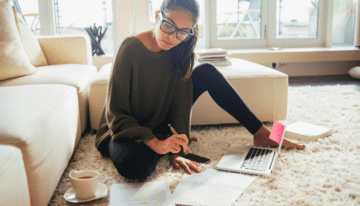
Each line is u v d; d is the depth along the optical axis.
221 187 1.21
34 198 0.94
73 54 2.54
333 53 3.90
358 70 3.70
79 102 1.76
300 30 4.41
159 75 1.36
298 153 1.54
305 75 4.19
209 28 4.36
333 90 2.96
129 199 1.12
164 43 1.16
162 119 1.49
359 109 2.30
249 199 1.13
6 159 0.79
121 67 1.27
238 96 1.58
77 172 1.14
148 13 3.85
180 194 1.15
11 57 1.87
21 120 1.00
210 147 1.67
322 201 1.11
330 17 4.26
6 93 1.35
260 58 3.85
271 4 4.31
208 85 1.57
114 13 4.07
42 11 3.98
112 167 1.43
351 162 1.42
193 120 2.00
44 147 1.03
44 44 2.51
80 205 1.11
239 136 1.84
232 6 4.33
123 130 1.27
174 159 1.45
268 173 1.31
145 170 1.25
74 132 1.52
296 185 1.22
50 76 1.87
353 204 1.08
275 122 1.43
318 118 2.14
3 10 1.94
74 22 4.16
